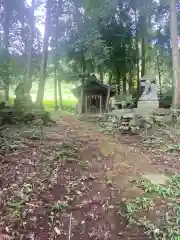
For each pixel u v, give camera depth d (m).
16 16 14.91
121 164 4.92
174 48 10.79
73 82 21.66
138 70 18.44
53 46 17.30
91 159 5.06
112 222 2.97
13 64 14.41
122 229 2.87
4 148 4.98
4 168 4.02
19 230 2.67
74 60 17.94
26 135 6.51
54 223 2.86
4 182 3.56
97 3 14.92
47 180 3.79
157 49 18.77
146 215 3.14
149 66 19.44
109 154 5.52
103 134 8.16
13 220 2.78
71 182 3.86
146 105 11.25
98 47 14.42
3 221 2.75
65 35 17.02
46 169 4.20
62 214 3.02
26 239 2.57
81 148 5.77
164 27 17.47
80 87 18.59
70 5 16.34
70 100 29.23
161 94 16.28
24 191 3.36
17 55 14.79
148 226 2.90
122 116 9.00
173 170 4.77
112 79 21.36
